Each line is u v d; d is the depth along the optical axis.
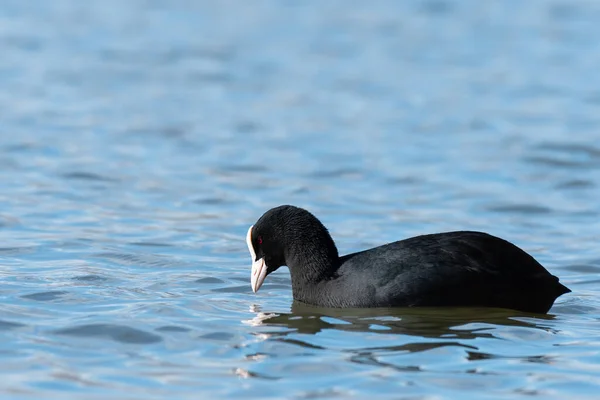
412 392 8.49
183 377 8.87
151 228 15.95
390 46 37.22
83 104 27.09
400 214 17.34
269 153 22.16
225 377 8.88
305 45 37.28
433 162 21.42
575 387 8.65
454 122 25.53
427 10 45.28
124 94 28.69
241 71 32.56
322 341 10.02
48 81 30.19
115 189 18.67
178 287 12.42
